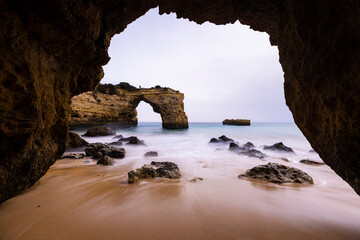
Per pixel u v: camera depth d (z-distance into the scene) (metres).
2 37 2.03
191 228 2.79
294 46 3.40
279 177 5.50
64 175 5.59
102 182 5.02
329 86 2.43
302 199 4.08
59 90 3.47
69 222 2.90
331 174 6.55
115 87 31.02
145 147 13.60
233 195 4.23
